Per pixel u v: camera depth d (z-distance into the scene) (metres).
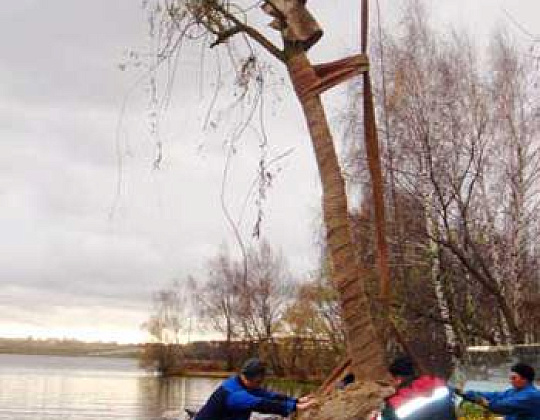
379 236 8.29
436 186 30.06
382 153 28.59
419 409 7.50
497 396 9.63
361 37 8.10
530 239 31.36
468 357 20.33
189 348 110.19
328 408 7.38
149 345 110.44
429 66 31.08
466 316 31.62
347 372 7.93
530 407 9.26
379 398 7.36
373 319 8.69
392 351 11.09
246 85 8.94
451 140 30.73
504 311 29.38
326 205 7.90
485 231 31.69
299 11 8.07
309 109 8.02
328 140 7.94
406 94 29.86
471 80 31.62
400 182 29.09
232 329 76.56
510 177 31.33
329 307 51.91
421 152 30.00
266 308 71.75
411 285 31.03
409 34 31.33
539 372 17.22
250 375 7.86
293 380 64.69
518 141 31.34
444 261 31.22
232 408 7.71
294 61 8.11
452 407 7.82
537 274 32.19
